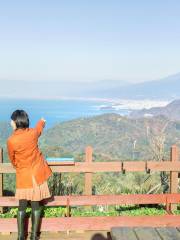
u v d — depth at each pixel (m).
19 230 6.18
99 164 7.62
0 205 7.11
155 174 10.61
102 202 7.25
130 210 8.06
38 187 6.04
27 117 6.02
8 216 7.27
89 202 7.21
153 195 7.39
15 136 5.90
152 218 6.83
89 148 7.63
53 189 9.14
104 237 6.68
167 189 9.96
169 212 7.42
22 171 6.03
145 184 10.47
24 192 6.03
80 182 9.70
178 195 7.45
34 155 6.02
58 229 6.75
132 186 10.64
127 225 6.80
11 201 7.12
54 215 7.39
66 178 9.78
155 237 4.05
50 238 6.57
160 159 10.35
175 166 7.83
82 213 7.57
